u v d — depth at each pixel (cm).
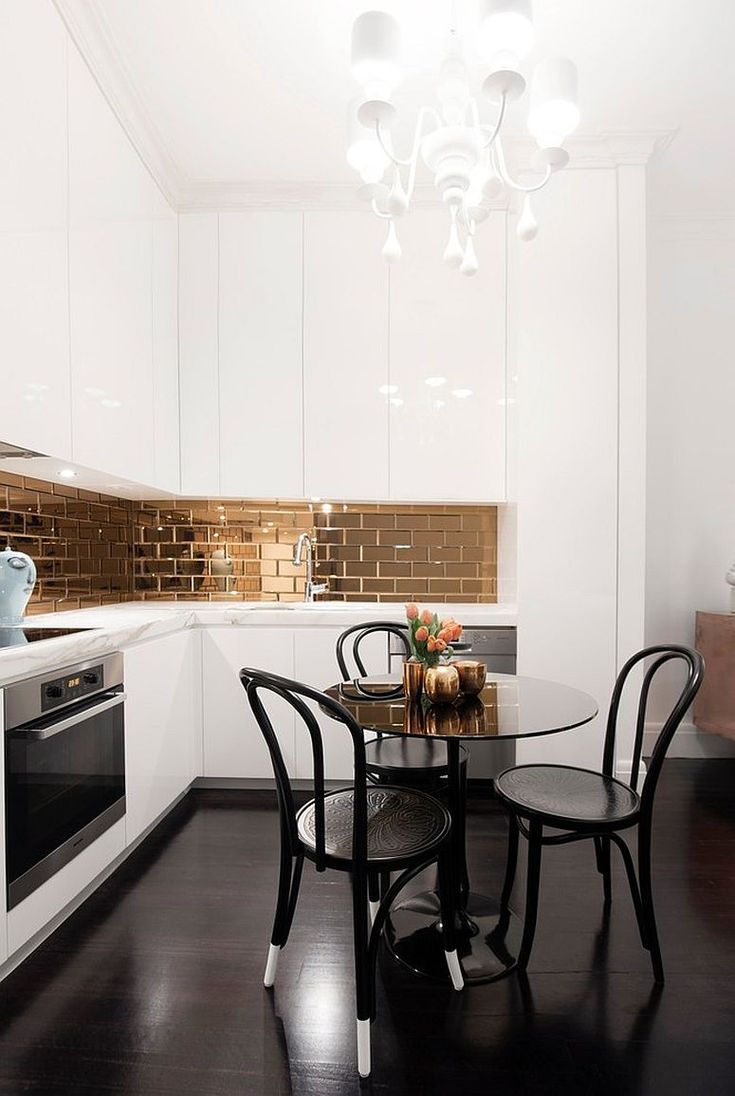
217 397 320
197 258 319
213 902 203
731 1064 139
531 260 287
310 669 292
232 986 163
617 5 206
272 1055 141
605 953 176
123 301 252
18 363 179
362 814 138
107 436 239
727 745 345
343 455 319
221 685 293
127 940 183
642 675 287
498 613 293
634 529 286
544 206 287
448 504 355
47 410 195
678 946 179
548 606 288
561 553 288
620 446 287
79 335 216
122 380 252
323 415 318
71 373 210
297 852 153
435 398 317
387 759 199
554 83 158
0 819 158
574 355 287
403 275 318
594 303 287
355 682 210
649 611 352
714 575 351
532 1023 150
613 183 286
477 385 317
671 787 300
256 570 356
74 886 191
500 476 317
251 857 233
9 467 226
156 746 250
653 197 327
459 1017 152
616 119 267
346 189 312
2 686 161
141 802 237
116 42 219
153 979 166
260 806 281
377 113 151
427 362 317
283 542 356
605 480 287
